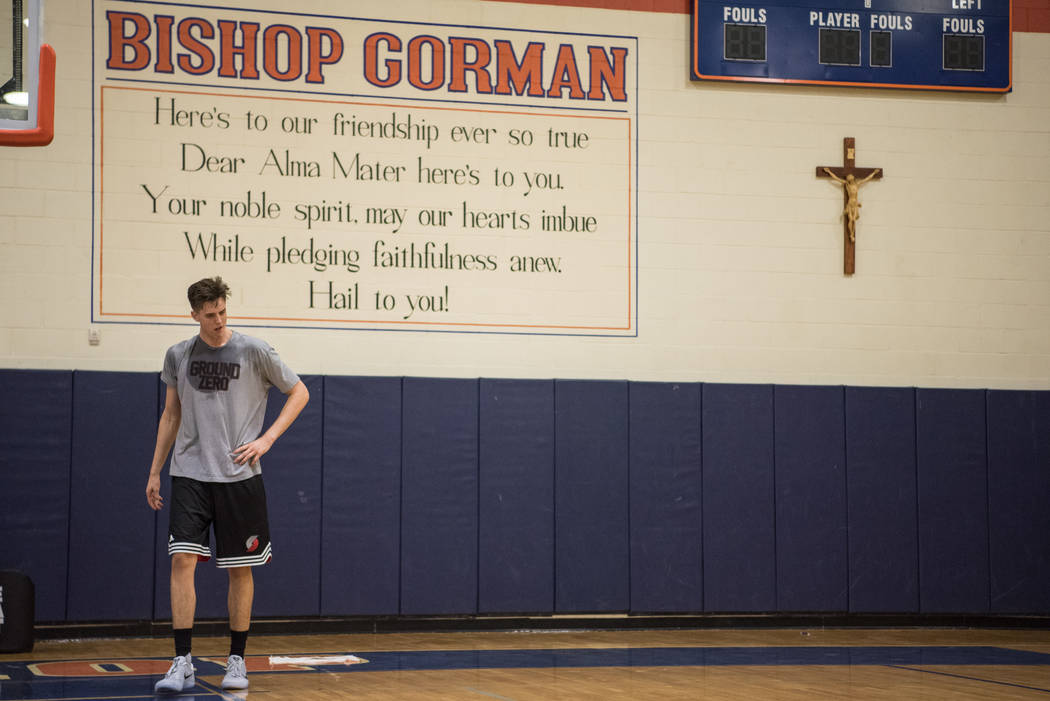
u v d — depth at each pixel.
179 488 6.13
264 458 10.27
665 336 11.27
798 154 11.59
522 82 11.23
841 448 11.29
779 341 11.42
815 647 9.33
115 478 9.99
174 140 10.48
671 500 10.99
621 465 10.95
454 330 10.92
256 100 10.67
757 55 11.47
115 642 9.70
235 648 6.32
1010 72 11.81
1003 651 9.04
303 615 10.24
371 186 10.86
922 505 11.34
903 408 11.41
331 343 10.67
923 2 11.75
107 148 10.34
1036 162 11.91
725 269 11.41
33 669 7.57
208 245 10.48
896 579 11.23
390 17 10.99
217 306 6.03
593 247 11.23
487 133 11.12
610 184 11.30
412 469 10.56
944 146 11.80
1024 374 11.74
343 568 10.34
